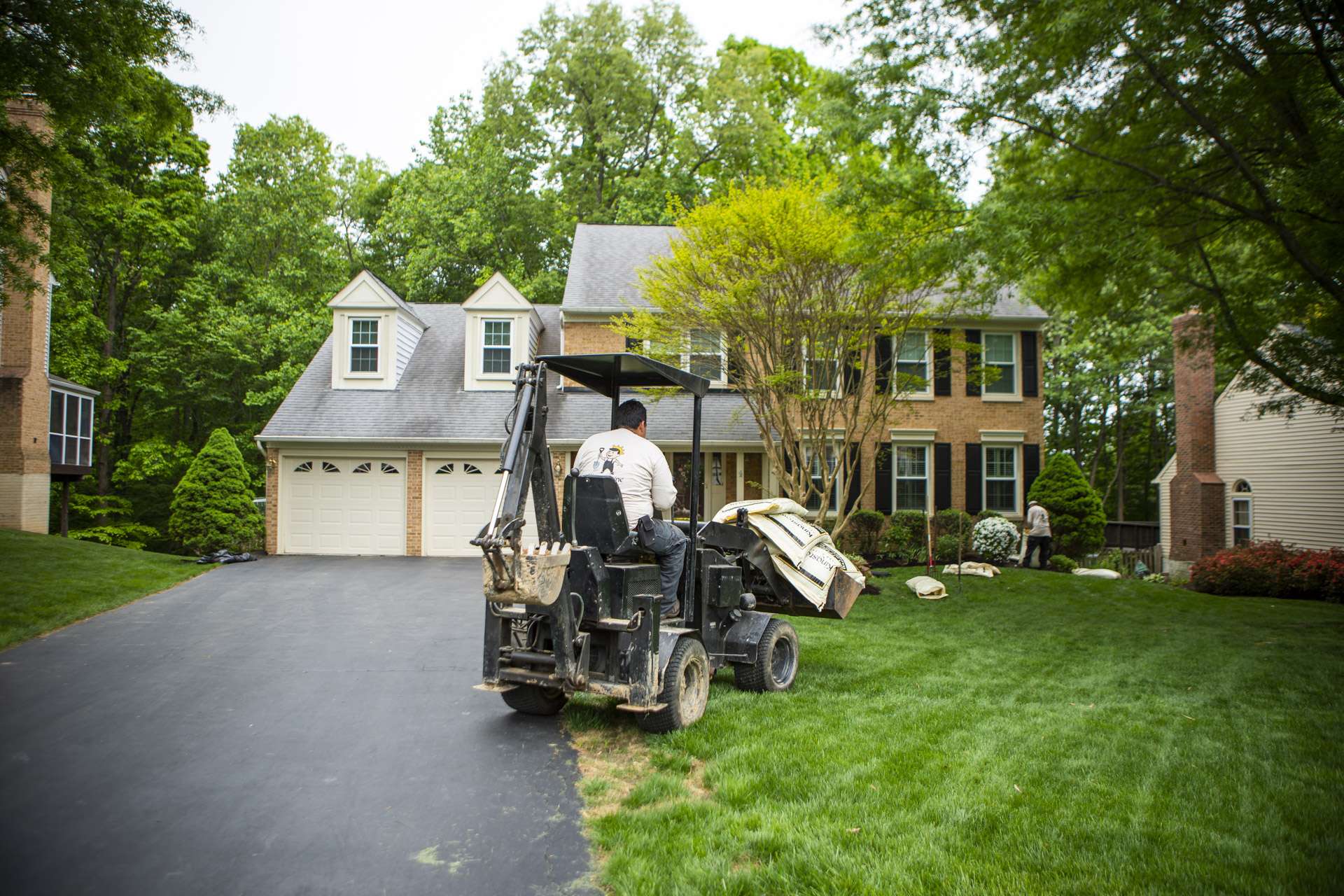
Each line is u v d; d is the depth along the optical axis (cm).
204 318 2658
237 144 3123
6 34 878
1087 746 541
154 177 2584
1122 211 1009
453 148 3459
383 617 1061
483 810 435
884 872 345
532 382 528
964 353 1966
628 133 3306
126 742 551
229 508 1819
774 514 789
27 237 1672
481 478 1898
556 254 3256
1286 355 1109
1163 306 1258
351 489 1888
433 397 1994
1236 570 1535
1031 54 988
